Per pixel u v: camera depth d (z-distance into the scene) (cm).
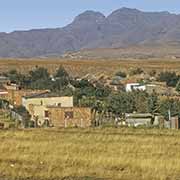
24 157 4000
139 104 9662
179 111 8631
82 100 10950
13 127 7675
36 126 8506
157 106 9338
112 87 15488
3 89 13975
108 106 9700
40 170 3519
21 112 10500
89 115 8906
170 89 14700
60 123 9050
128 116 8775
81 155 4131
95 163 3756
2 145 4603
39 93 12019
